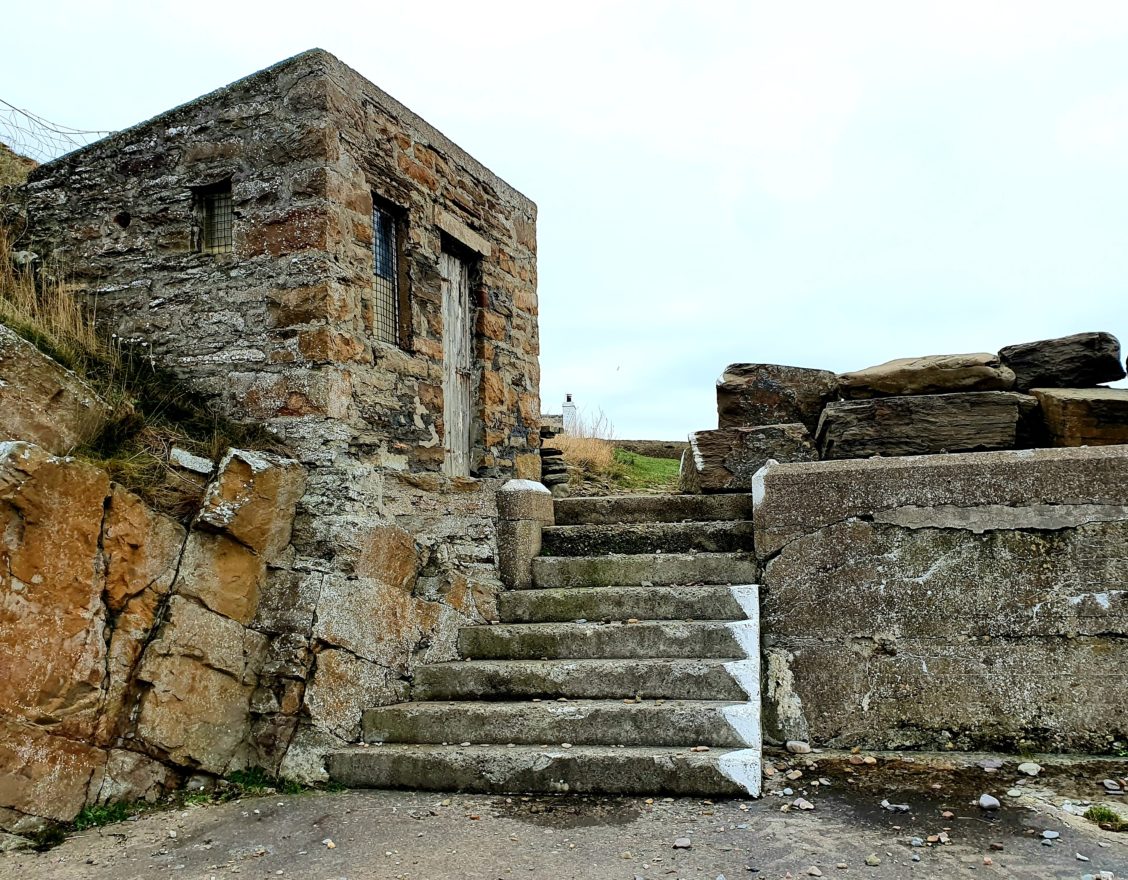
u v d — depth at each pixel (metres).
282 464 4.96
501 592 6.13
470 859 3.56
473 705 4.97
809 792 4.35
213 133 5.66
